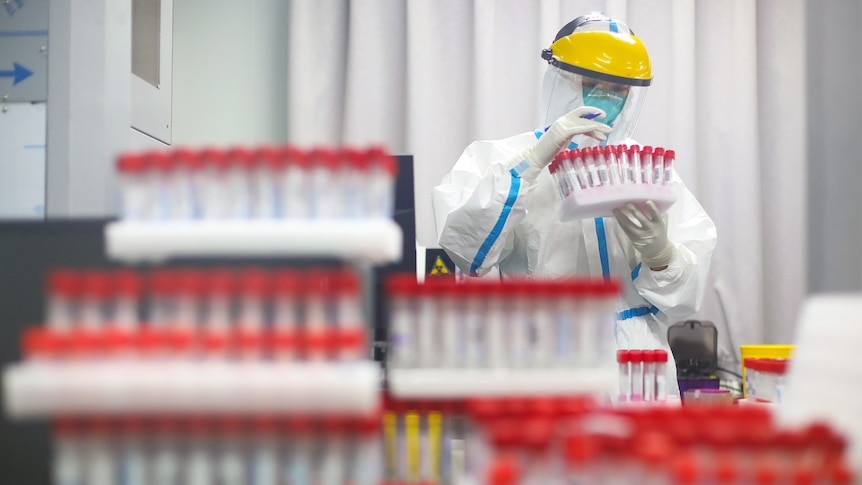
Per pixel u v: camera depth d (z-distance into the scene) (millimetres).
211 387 896
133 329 952
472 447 1021
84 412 901
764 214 3248
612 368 1103
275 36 3510
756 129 3174
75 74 1796
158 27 2178
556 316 1098
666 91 3258
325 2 3336
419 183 3230
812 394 1063
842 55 3215
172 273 976
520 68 3322
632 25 3277
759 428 884
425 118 3242
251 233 999
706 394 1910
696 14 3268
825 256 3258
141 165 1039
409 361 1091
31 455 1196
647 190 2014
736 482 831
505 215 2229
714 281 3201
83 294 952
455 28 3336
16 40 1805
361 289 1147
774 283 3227
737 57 3170
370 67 3281
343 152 1025
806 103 3230
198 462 920
